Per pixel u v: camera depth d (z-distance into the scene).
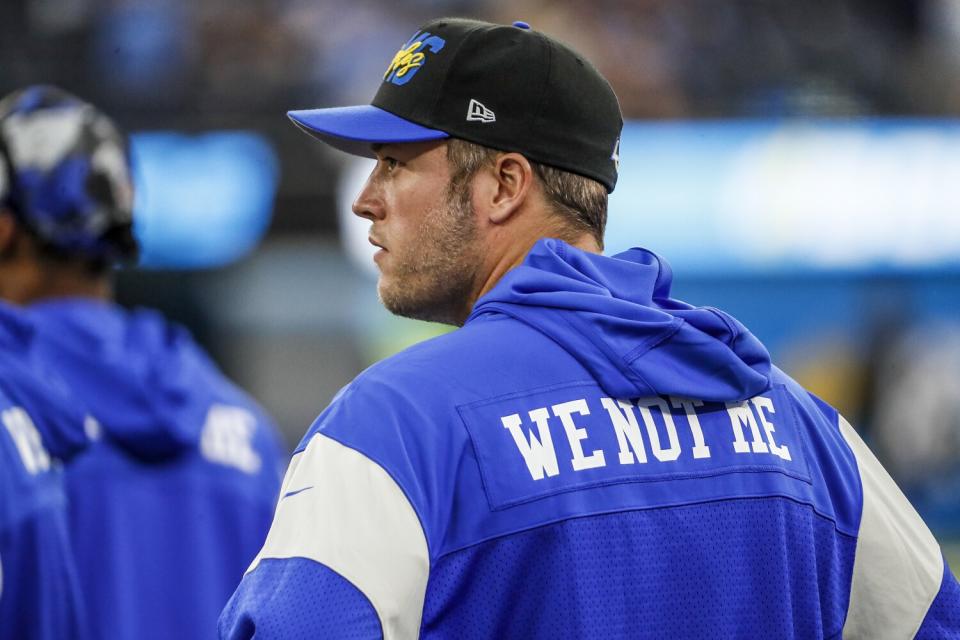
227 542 8.94
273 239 29.95
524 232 6.09
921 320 30.56
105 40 36.66
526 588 5.31
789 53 38.19
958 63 38.34
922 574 6.28
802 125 30.25
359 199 6.31
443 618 5.26
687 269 30.00
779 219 30.05
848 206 30.20
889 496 6.46
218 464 9.04
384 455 5.22
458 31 6.12
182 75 36.12
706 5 38.81
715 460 5.74
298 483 5.33
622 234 29.81
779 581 5.71
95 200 8.65
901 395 30.62
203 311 30.36
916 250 30.38
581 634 5.28
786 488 5.88
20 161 8.45
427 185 6.08
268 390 30.67
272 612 4.96
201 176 29.53
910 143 30.39
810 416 6.35
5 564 7.07
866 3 40.19
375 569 5.03
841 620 6.13
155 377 8.83
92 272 8.92
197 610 8.66
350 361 30.94
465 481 5.31
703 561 5.55
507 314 5.77
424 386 5.43
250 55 36.69
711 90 37.34
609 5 38.66
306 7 37.81
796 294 30.36
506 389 5.51
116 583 8.44
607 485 5.48
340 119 6.10
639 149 29.88
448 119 5.98
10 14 37.12
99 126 8.81
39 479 7.42
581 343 5.65
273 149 29.70
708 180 29.95
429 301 6.24
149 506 8.66
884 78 37.25
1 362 7.52
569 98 6.06
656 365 5.61
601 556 5.38
